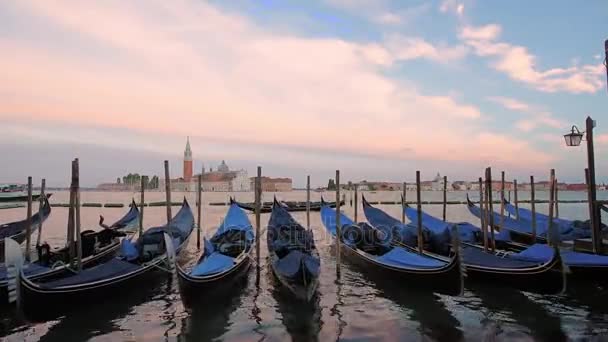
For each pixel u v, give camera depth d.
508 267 10.95
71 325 9.51
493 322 9.53
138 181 179.62
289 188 159.38
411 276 11.43
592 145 13.69
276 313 10.29
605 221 36.00
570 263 11.61
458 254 10.10
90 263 14.17
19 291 8.64
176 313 10.38
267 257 16.98
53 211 52.50
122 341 8.60
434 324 9.44
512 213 23.25
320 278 13.91
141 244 13.95
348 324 9.48
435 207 61.25
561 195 97.50
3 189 75.12
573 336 8.67
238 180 155.50
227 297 11.69
